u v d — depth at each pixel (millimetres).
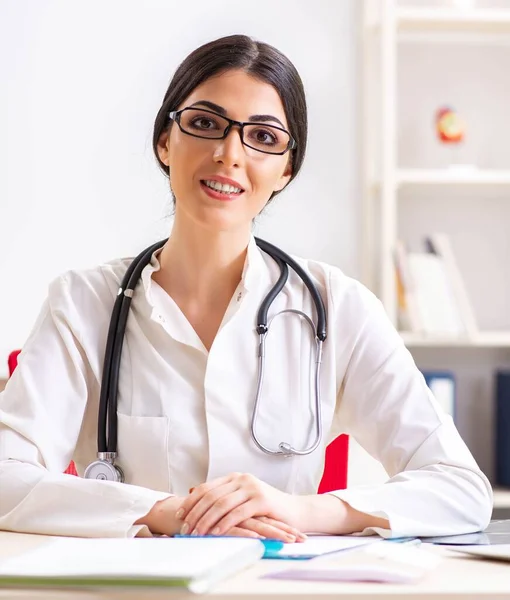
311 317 1572
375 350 1569
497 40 3158
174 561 908
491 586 901
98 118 2973
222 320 1539
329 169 3039
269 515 1201
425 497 1297
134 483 1478
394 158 2902
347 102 3043
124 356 1522
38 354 1512
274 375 1511
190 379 1497
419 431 1480
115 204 2975
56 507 1232
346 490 1284
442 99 3154
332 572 922
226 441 1457
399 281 2893
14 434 1434
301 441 1498
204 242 1522
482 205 3170
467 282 3166
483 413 3160
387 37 2900
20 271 2953
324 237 3035
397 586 896
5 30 2943
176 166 1480
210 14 3000
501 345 2979
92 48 2971
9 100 2947
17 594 859
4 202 2945
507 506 2809
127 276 1561
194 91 1490
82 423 1559
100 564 906
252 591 870
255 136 1478
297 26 3025
